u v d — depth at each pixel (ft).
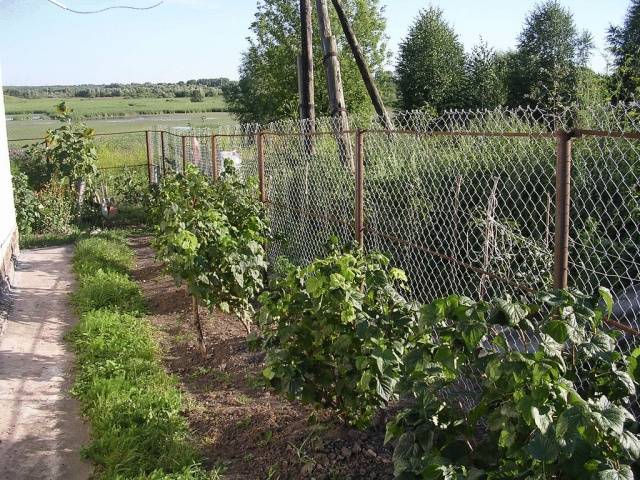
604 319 9.43
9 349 18.25
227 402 14.62
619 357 7.17
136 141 89.56
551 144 16.26
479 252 15.43
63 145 42.45
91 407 14.16
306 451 11.89
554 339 7.00
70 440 13.00
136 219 42.63
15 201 36.60
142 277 27.14
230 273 16.81
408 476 7.68
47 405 14.64
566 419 6.08
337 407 11.89
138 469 11.43
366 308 11.03
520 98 95.50
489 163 17.37
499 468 7.00
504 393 7.23
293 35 105.60
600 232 15.03
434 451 7.78
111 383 14.94
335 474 11.07
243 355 17.38
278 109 105.50
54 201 39.86
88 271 26.58
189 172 24.58
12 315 21.49
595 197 15.60
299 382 10.90
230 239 16.60
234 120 132.05
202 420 13.74
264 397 14.80
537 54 96.48
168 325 20.66
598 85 27.30
